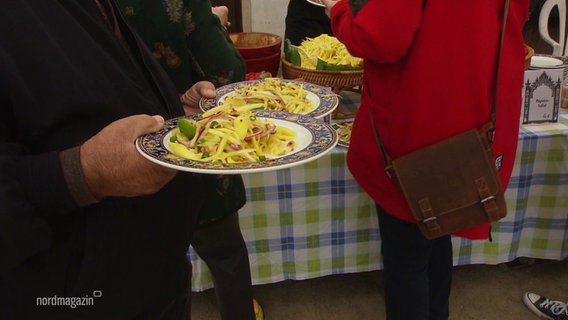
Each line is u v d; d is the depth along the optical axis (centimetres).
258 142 81
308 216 165
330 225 167
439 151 110
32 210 57
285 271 175
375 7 102
